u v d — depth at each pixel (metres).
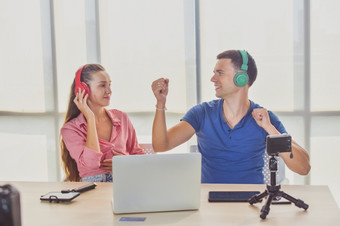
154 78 3.07
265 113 1.87
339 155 2.88
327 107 2.87
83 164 2.22
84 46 3.15
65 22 3.16
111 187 1.83
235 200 1.57
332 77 2.84
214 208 1.50
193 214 1.44
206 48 2.97
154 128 2.07
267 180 2.18
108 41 3.11
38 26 3.20
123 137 2.41
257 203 1.55
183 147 3.07
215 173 2.09
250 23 2.90
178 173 1.46
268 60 2.91
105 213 1.47
